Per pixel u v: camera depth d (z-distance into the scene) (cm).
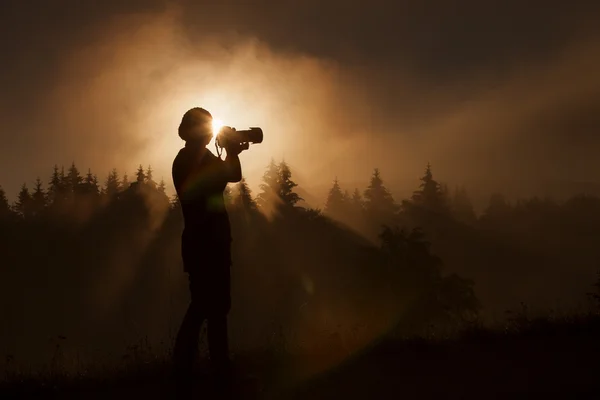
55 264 8025
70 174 13400
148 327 5797
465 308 3722
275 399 477
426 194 13938
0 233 8944
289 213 8769
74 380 581
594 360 554
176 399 466
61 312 6950
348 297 4003
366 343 663
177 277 7106
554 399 446
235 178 484
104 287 7412
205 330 640
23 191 12500
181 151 488
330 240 8119
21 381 579
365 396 477
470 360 580
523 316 741
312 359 604
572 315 736
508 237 14275
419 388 493
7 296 7150
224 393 474
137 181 11256
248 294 5841
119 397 515
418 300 3684
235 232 7662
